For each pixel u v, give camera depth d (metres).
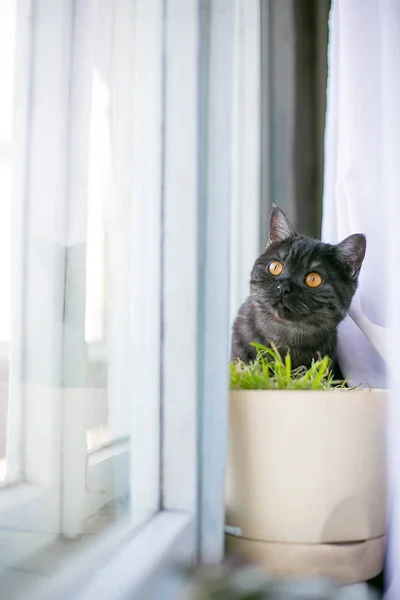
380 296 1.09
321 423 0.77
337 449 0.78
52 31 0.62
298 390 0.79
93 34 0.69
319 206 1.78
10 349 0.59
